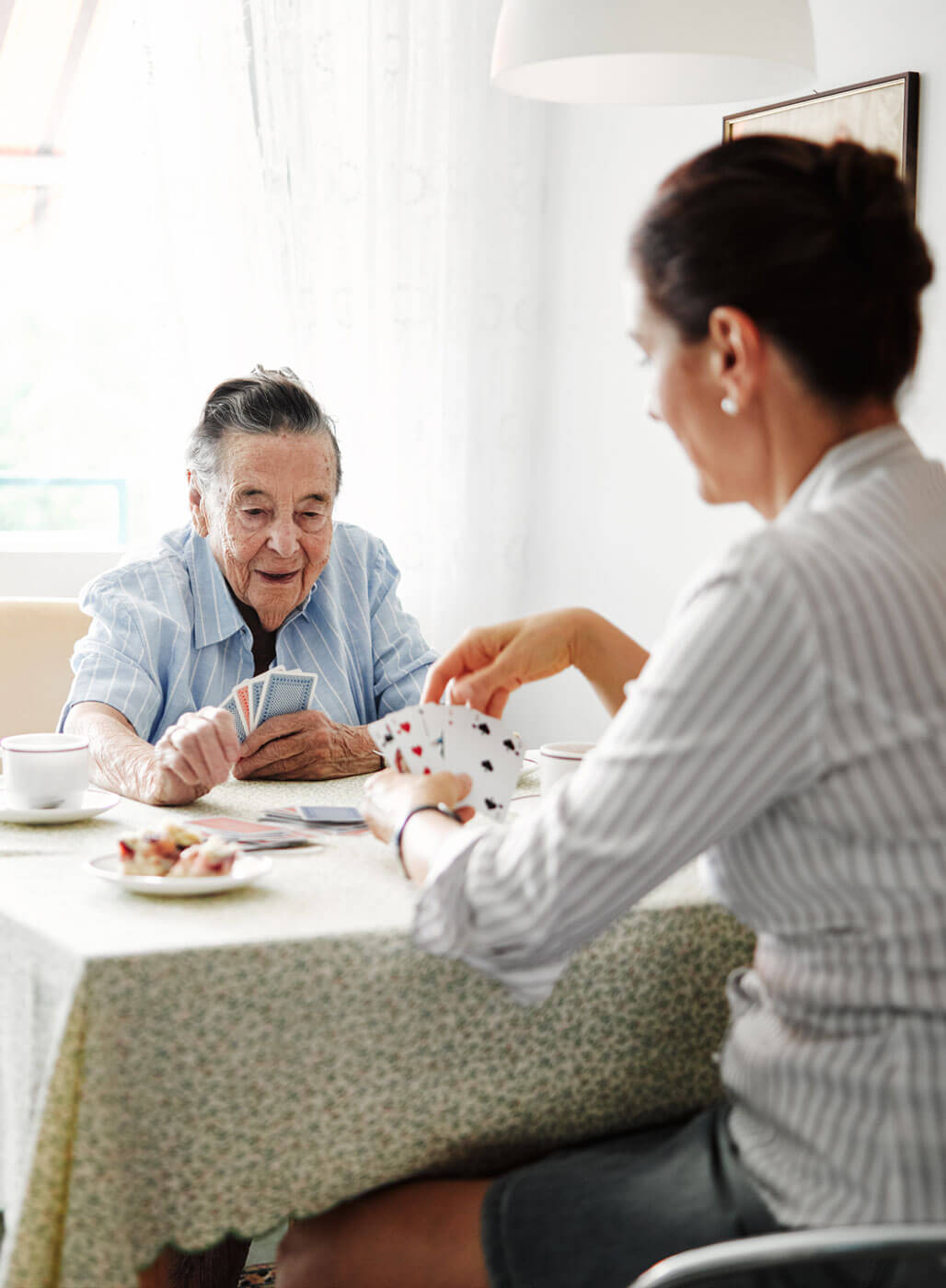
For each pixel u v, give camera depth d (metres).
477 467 3.38
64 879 1.17
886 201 0.92
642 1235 0.94
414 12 3.13
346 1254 1.05
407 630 2.16
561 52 1.61
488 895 0.96
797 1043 0.92
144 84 2.90
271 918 1.05
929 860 0.85
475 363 3.34
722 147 0.96
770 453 0.96
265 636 2.01
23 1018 1.03
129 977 0.94
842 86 2.44
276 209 3.04
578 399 3.28
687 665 0.86
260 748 1.67
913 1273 0.86
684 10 1.57
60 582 3.07
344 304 3.14
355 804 1.54
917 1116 0.86
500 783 1.26
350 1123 1.02
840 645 0.83
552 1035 1.08
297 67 3.02
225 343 3.04
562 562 3.37
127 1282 0.94
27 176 3.18
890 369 0.93
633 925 1.10
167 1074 0.96
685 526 2.94
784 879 0.90
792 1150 0.92
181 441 3.02
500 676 1.38
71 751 1.40
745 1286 0.89
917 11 2.28
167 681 1.89
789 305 0.90
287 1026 0.99
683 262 0.93
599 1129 1.12
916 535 0.89
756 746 0.85
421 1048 1.03
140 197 2.96
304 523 1.88
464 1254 1.00
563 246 3.30
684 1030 1.14
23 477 3.31
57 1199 0.93
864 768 0.84
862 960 0.88
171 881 1.10
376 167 3.15
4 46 3.03
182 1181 0.97
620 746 0.89
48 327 3.29
